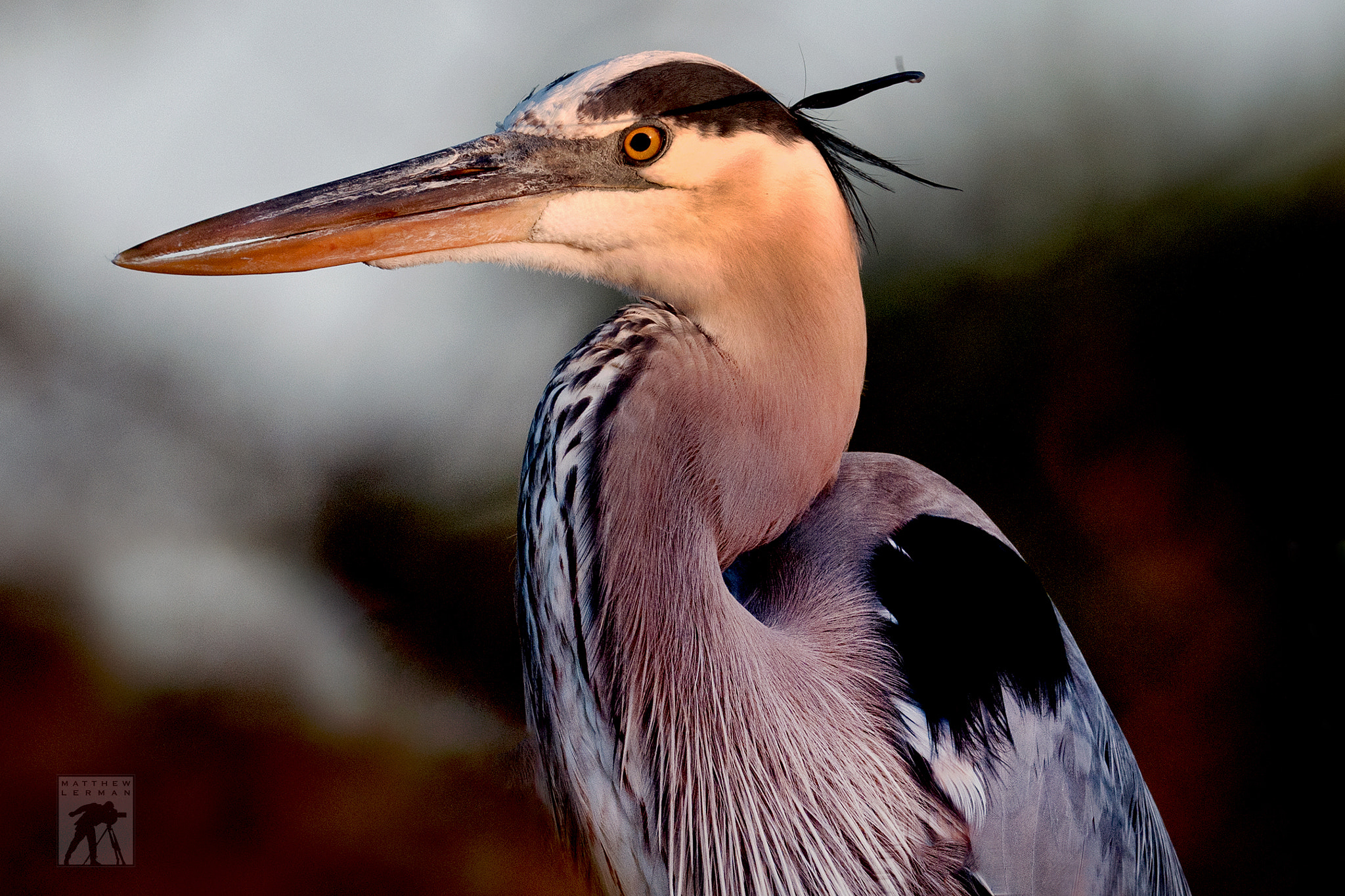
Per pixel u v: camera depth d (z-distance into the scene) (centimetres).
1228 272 949
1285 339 907
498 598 797
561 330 1064
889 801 638
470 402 1017
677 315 638
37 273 1077
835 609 641
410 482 934
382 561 847
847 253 641
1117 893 646
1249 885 676
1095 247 996
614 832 636
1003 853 641
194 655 673
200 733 663
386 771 661
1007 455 898
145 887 653
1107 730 649
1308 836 678
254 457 935
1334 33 1095
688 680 635
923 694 640
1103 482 866
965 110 1179
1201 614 780
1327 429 861
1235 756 699
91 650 672
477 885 654
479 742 666
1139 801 650
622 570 635
